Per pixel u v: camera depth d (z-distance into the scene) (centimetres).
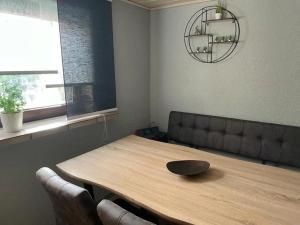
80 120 197
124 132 265
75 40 194
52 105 198
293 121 209
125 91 260
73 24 190
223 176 131
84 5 198
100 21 214
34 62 179
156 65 287
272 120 219
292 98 206
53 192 109
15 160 163
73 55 194
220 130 233
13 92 157
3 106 152
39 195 180
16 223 168
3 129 160
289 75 204
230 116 242
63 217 123
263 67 216
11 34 163
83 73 204
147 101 295
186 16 253
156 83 291
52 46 189
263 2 206
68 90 193
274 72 211
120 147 179
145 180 128
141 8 266
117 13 237
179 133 258
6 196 161
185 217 96
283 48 204
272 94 215
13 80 168
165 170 140
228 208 102
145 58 283
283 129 201
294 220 94
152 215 145
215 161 151
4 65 162
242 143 219
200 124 245
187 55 260
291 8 195
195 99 263
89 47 206
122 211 85
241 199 108
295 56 199
